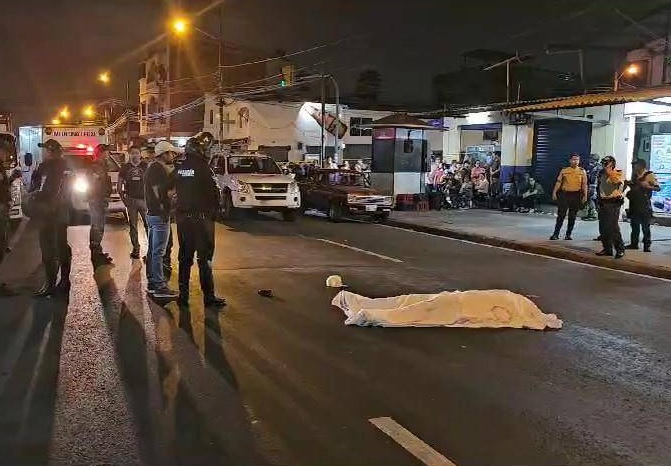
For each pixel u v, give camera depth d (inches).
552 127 941.8
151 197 345.4
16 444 171.5
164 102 2363.4
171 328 286.5
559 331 299.0
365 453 168.6
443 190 957.8
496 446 174.4
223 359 244.8
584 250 546.9
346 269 452.8
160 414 192.1
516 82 1657.2
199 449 169.5
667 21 930.1
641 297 382.0
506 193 926.4
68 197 350.9
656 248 562.9
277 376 227.3
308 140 1696.6
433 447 173.0
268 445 172.4
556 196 611.8
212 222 327.9
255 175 793.6
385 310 305.0
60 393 207.9
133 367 233.9
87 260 462.3
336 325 297.9
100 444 171.8
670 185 737.0
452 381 226.4
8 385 214.8
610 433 184.7
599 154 865.5
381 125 922.7
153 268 351.6
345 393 212.2
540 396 213.6
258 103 1658.5
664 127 744.3
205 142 326.6
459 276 439.5
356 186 826.8
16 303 330.6
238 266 453.7
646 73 995.3
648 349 271.7
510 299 313.0
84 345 259.8
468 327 299.3
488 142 1190.3
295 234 657.6
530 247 576.4
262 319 305.9
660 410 203.3
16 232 644.7
